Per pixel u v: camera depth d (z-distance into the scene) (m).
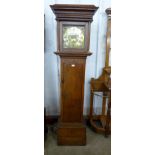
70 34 1.75
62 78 1.86
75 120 2.00
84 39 1.76
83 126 1.99
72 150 1.95
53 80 2.40
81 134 2.00
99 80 2.36
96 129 2.26
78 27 1.74
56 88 2.43
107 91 2.25
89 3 2.24
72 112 1.96
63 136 2.00
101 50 2.39
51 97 2.44
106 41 2.26
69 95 1.91
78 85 1.88
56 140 2.12
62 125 1.99
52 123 2.46
